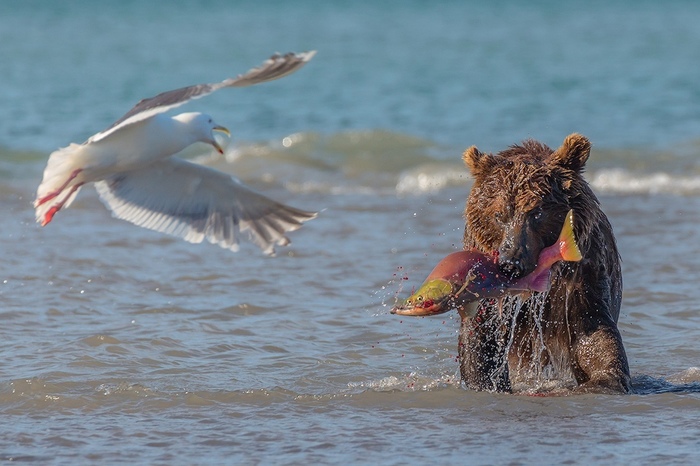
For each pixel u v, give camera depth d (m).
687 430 27.19
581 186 30.61
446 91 125.00
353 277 47.25
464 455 25.34
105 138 22.58
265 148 84.19
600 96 119.44
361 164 80.44
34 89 125.38
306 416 28.81
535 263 28.91
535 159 30.56
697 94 118.81
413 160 81.44
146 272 48.06
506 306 31.77
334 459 25.12
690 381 32.97
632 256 50.84
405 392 30.95
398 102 116.62
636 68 147.00
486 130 97.44
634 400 29.73
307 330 39.03
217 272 48.19
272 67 20.27
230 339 37.56
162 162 24.52
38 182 73.12
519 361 33.53
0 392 30.62
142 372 33.28
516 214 29.36
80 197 65.62
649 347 37.09
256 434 27.14
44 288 44.41
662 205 64.25
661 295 43.75
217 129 23.95
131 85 133.12
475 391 31.09
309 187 73.31
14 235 55.28
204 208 24.94
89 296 43.47
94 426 27.84
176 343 36.78
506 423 28.03
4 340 36.72
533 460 24.94
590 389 30.59
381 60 161.50
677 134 93.94
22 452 25.70
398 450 25.78
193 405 29.80
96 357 34.59
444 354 36.47
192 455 25.48
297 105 114.81
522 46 187.50
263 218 24.89
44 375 32.47
